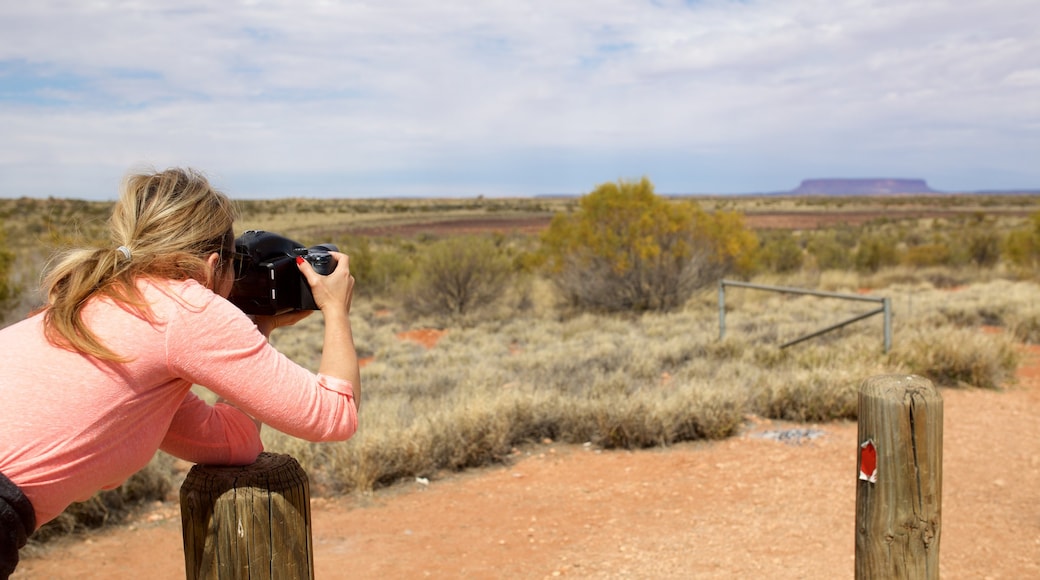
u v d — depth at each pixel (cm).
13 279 1231
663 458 710
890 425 237
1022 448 683
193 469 185
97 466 153
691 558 477
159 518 581
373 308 2325
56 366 149
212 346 156
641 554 488
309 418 164
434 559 495
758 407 852
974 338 1005
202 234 168
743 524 532
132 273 159
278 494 179
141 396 155
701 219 2012
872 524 244
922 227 6184
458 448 703
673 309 1864
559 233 2036
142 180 172
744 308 1844
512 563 485
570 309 1981
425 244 4534
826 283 2369
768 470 655
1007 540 484
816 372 873
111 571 484
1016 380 972
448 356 1367
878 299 983
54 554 512
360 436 681
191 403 182
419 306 2027
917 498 238
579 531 537
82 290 153
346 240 3762
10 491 142
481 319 1942
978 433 736
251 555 177
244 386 158
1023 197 18812
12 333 158
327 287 189
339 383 175
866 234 4559
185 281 162
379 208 11888
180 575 477
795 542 494
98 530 556
